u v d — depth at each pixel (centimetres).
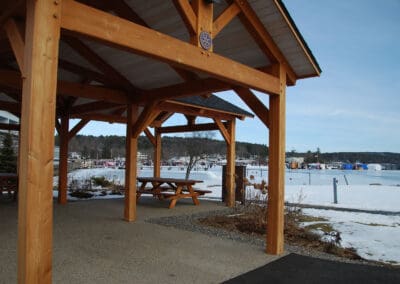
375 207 809
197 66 292
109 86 584
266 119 410
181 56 278
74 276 306
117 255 374
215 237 471
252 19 362
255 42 398
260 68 421
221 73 316
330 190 1231
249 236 486
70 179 1362
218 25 321
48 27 198
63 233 475
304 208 786
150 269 330
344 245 449
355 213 722
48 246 199
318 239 468
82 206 734
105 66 532
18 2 207
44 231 197
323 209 777
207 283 297
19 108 720
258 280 307
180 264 348
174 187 873
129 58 497
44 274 197
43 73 195
